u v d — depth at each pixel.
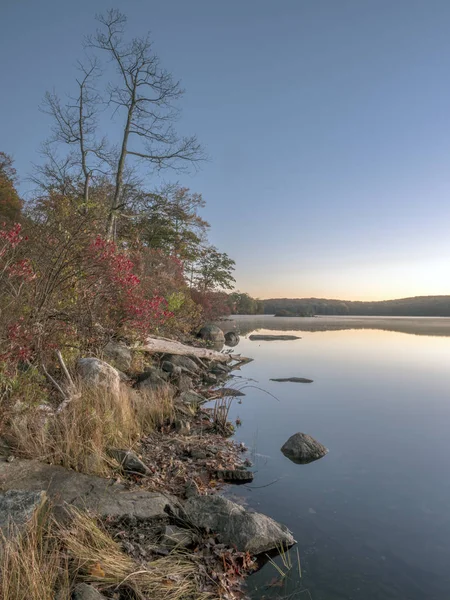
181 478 5.01
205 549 3.55
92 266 7.45
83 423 5.39
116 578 3.00
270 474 5.42
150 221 24.22
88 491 4.13
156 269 18.44
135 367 9.93
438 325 48.66
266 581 3.32
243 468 5.58
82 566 3.07
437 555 3.69
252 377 12.45
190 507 4.06
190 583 3.11
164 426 6.79
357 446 6.53
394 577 3.39
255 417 8.12
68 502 3.86
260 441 6.71
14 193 23.25
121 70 16.70
